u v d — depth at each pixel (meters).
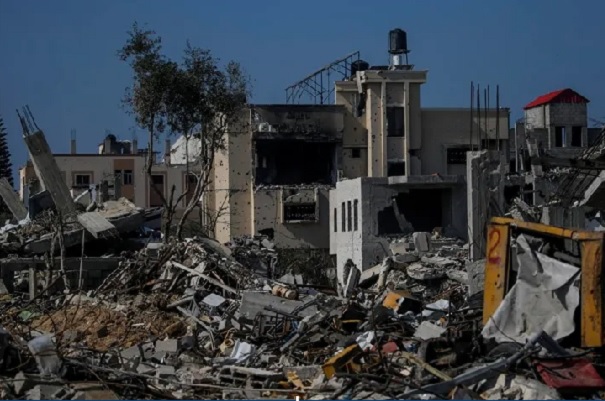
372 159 81.31
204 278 32.78
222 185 79.56
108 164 93.19
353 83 82.25
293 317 25.84
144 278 34.19
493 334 17.56
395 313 24.69
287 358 21.88
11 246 43.84
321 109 79.75
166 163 94.06
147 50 50.19
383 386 16.42
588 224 44.84
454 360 17.23
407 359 17.72
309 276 67.62
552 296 17.38
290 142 79.69
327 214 77.94
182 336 26.44
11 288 41.56
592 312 17.03
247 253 43.97
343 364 17.78
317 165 81.12
